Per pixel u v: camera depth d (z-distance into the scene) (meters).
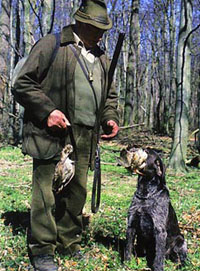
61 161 3.79
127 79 20.88
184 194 8.17
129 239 4.26
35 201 4.04
